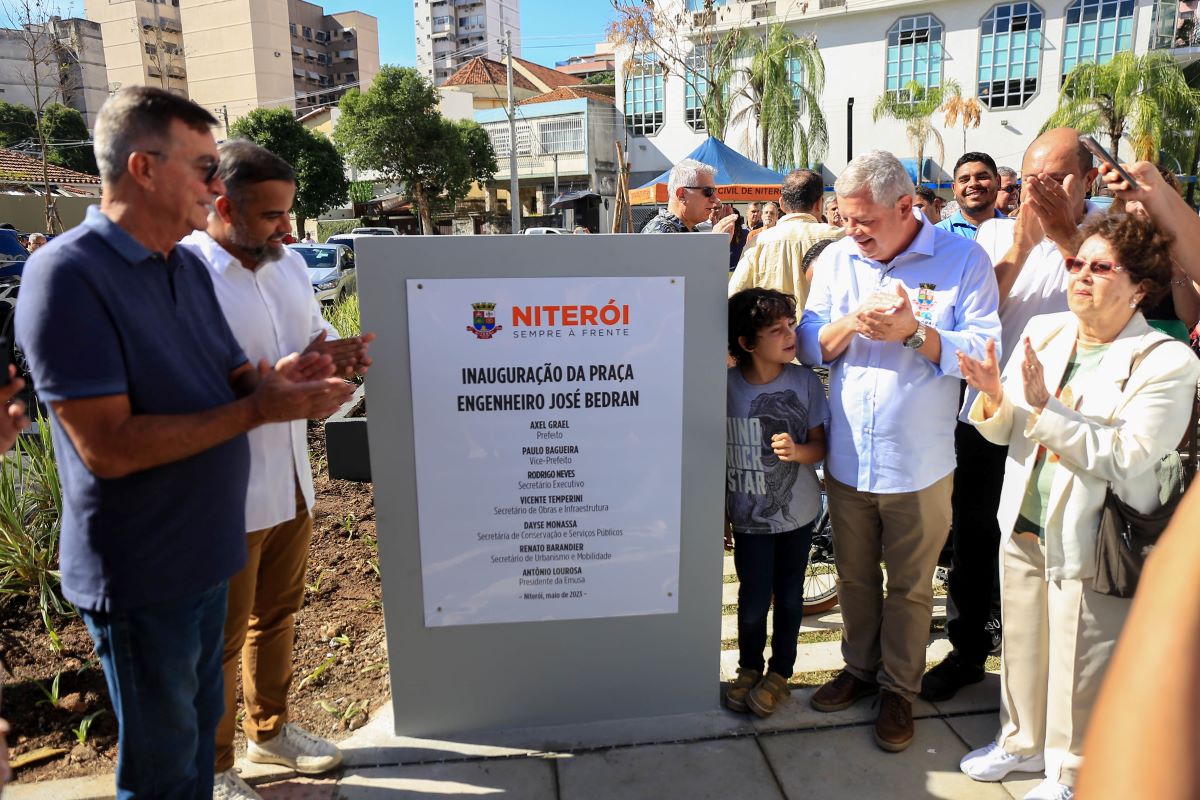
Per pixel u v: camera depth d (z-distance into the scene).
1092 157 2.77
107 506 1.62
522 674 2.59
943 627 3.38
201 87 87.88
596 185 42.34
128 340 1.61
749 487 2.61
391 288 2.31
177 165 1.65
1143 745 0.54
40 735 2.57
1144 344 2.10
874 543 2.67
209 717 1.96
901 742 2.52
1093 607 2.17
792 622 2.71
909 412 2.46
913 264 2.55
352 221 40.03
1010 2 29.72
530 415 2.41
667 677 2.66
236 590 2.20
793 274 4.21
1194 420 2.25
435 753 2.52
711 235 2.36
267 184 2.11
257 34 85.25
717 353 2.44
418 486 2.42
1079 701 2.21
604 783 2.38
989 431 2.38
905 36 31.23
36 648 2.95
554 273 2.34
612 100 42.28
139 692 1.72
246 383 2.05
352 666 3.02
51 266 1.52
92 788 2.33
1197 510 0.61
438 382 2.37
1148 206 2.32
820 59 25.50
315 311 2.57
